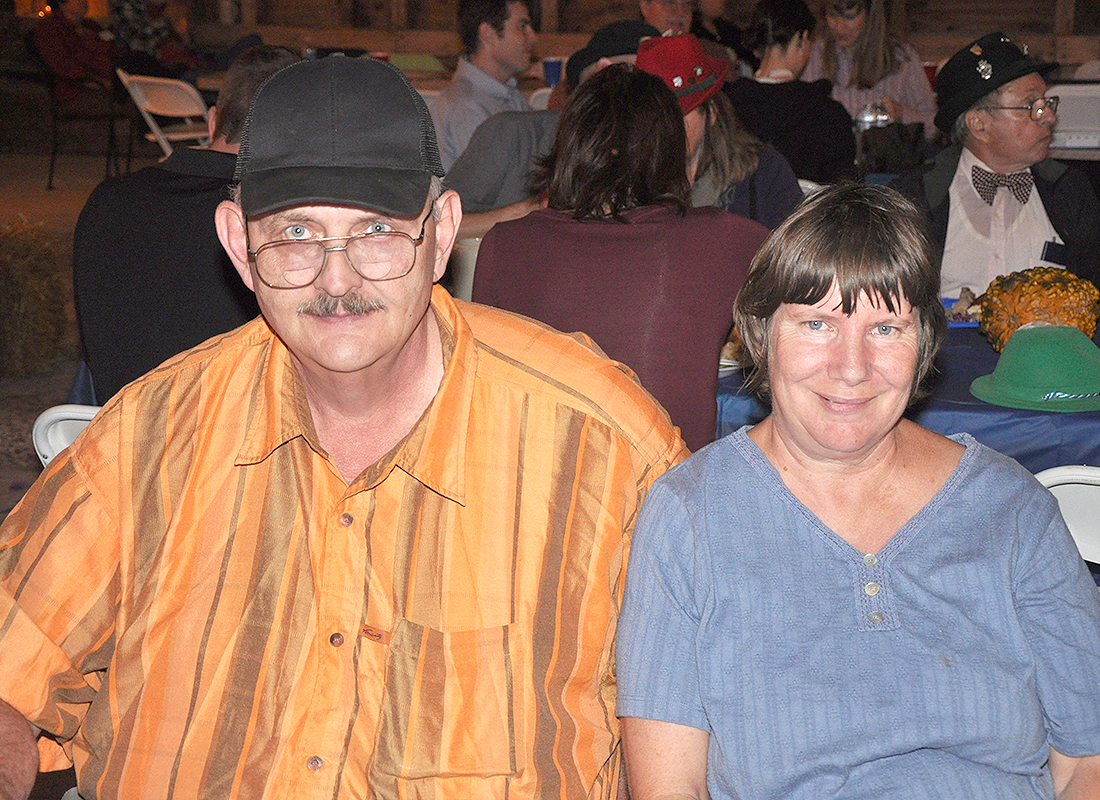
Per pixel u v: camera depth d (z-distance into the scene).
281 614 1.27
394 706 1.25
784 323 1.28
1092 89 4.86
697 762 1.31
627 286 2.19
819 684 1.25
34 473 4.06
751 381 1.40
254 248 1.20
